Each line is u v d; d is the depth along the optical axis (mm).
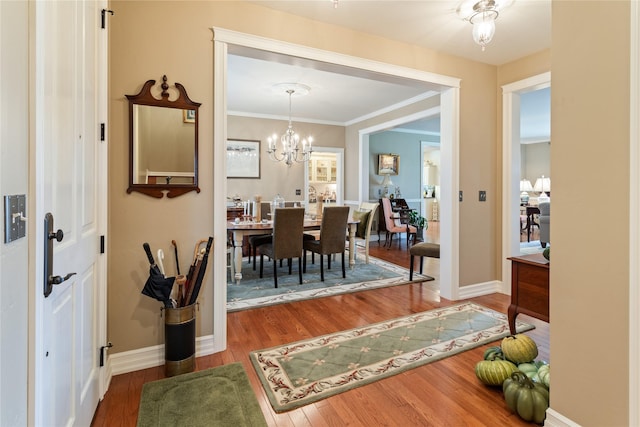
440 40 2994
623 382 1261
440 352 2297
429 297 3514
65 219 1212
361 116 6621
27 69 896
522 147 10336
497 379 1828
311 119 6887
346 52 2750
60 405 1167
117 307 2057
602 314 1328
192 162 2209
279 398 1784
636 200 1201
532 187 9977
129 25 2047
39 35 943
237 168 6336
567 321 1460
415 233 6652
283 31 2492
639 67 1183
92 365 1623
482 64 3531
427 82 3184
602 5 1309
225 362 2174
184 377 1989
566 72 1445
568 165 1445
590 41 1353
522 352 1909
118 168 2037
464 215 3486
